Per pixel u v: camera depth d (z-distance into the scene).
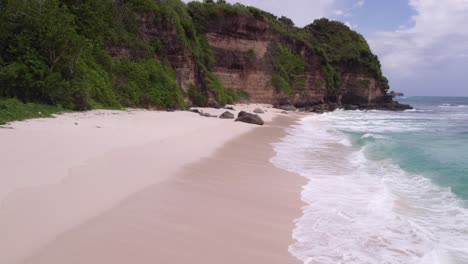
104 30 27.67
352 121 38.91
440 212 8.25
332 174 11.59
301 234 6.45
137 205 6.81
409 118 45.66
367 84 71.62
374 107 70.88
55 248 4.89
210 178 9.49
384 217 7.53
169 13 34.22
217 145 14.99
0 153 9.08
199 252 5.33
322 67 64.75
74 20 25.25
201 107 36.38
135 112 24.47
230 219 6.76
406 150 16.81
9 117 14.86
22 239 5.00
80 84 21.66
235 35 49.22
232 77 48.53
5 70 18.27
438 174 12.15
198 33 44.44
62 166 8.53
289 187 9.54
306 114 47.19
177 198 7.54
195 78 38.25
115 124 17.30
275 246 5.85
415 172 12.38
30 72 19.25
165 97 29.45
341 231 6.72
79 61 22.91
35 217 5.71
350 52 71.94
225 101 42.31
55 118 16.80
